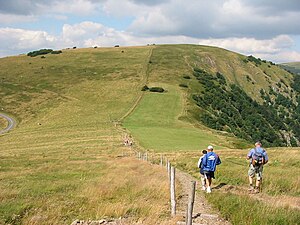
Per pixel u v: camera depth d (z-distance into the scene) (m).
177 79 141.00
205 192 16.47
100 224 10.92
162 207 13.05
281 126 137.38
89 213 12.34
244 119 128.12
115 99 112.25
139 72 147.50
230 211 11.88
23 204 13.52
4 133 83.44
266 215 10.84
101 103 109.75
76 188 18.11
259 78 188.75
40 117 103.44
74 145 57.81
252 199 13.13
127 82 131.88
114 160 35.97
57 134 73.75
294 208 12.09
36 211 12.52
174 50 198.38
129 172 24.44
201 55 192.25
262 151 17.05
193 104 110.56
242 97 149.62
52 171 27.34
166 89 123.69
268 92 177.88
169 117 90.81
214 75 168.88
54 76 147.25
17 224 11.20
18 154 48.97
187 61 176.00
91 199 14.70
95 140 61.22
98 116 94.31
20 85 136.88
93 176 23.69
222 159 33.25
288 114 161.75
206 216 11.82
